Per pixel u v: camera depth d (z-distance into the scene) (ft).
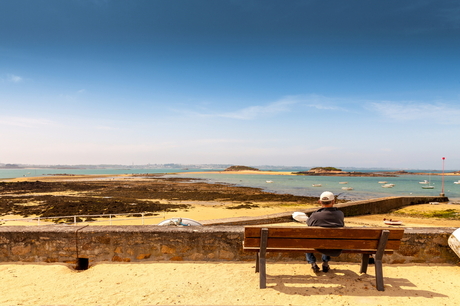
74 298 11.60
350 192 160.15
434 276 14.28
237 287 12.73
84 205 84.53
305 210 46.01
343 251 13.00
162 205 89.04
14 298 11.63
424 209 79.77
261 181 276.00
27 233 16.16
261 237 12.73
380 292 12.28
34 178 314.96
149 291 12.32
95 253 16.14
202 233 16.20
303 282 13.30
